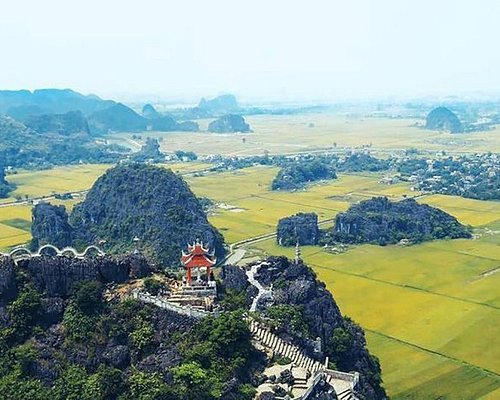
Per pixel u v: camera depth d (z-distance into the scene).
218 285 161.12
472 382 173.00
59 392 121.06
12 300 136.12
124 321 135.75
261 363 133.38
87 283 139.50
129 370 128.00
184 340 133.12
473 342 198.75
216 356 129.25
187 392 120.06
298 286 163.12
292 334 146.12
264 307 156.62
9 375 124.56
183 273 173.88
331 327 159.75
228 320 133.50
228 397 121.25
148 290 144.75
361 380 146.50
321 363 146.12
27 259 140.50
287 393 124.19
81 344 131.12
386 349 194.25
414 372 178.88
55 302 137.25
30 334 132.50
